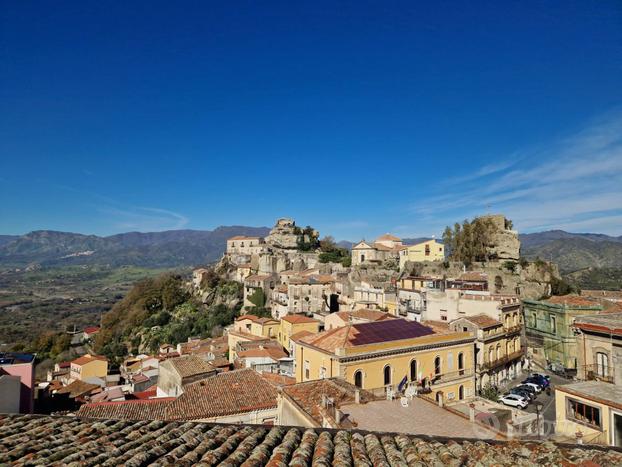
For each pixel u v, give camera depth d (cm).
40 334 14925
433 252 11056
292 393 2586
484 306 6284
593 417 2073
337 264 13038
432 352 4319
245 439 1174
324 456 1056
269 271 13662
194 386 3672
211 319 12112
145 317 13825
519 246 9750
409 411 2281
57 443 1103
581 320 3359
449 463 1054
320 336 4347
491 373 5425
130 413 3253
